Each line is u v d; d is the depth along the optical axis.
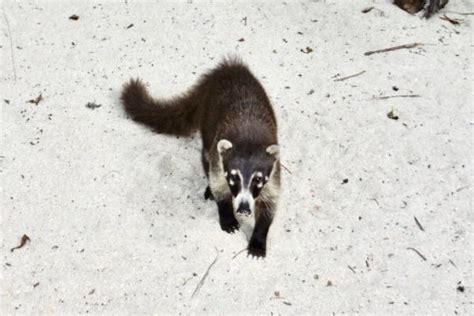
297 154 6.98
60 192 6.54
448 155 6.93
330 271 5.79
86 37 8.59
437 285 5.66
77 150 7.01
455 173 6.70
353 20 8.94
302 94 7.75
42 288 5.66
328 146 7.07
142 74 8.02
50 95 7.69
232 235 6.12
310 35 8.68
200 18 8.89
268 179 5.50
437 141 7.10
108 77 7.98
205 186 6.65
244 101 6.04
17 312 5.48
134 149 7.05
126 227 6.20
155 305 5.53
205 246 6.01
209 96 6.61
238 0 9.21
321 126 7.33
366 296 5.59
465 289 5.62
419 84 7.89
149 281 5.71
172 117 7.15
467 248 5.96
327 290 5.63
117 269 5.81
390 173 6.74
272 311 5.46
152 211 6.36
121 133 7.25
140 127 7.35
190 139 7.25
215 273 5.77
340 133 7.23
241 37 8.59
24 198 6.46
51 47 8.41
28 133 7.18
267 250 5.97
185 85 7.84
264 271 5.79
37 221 6.25
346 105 7.61
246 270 5.80
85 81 7.92
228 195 6.00
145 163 6.88
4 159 6.86
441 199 6.43
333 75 8.04
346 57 8.33
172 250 5.98
